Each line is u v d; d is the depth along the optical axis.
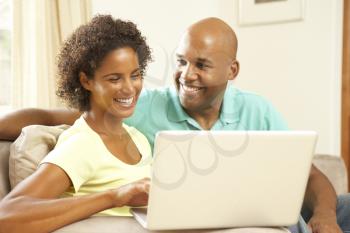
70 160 1.10
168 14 3.01
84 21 2.65
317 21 2.68
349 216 1.52
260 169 0.98
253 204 1.00
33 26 2.49
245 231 1.01
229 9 2.94
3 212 0.98
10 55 2.72
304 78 2.75
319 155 1.90
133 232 1.00
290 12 2.73
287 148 0.98
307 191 1.51
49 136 1.32
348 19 2.65
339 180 1.84
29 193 1.02
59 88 1.28
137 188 1.04
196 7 3.04
